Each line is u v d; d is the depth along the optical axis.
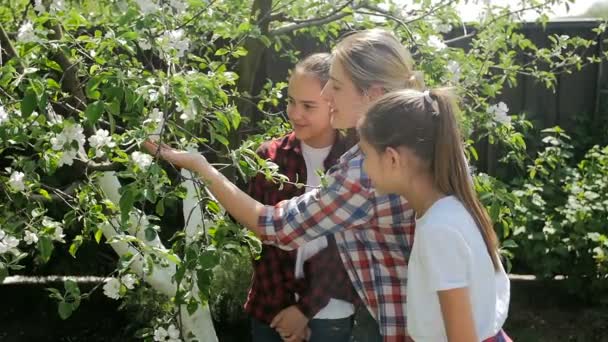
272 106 4.34
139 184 1.83
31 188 2.15
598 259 4.25
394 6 3.27
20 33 2.00
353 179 1.94
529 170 4.13
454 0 3.19
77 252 4.26
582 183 4.58
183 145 2.12
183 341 2.21
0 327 4.27
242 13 3.29
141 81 1.88
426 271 1.70
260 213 2.02
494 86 3.19
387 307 2.04
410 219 1.97
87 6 2.54
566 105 5.19
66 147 1.88
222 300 3.87
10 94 2.04
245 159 2.09
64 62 2.21
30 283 4.43
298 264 2.37
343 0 3.38
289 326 2.35
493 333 1.73
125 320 4.33
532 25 5.04
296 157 2.38
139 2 1.94
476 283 1.70
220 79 2.21
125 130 2.16
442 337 1.73
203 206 2.20
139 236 2.60
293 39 4.66
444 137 1.76
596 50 5.10
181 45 2.01
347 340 2.37
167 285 2.96
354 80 1.97
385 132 1.75
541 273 4.47
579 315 4.56
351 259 2.10
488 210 2.48
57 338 4.19
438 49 3.07
